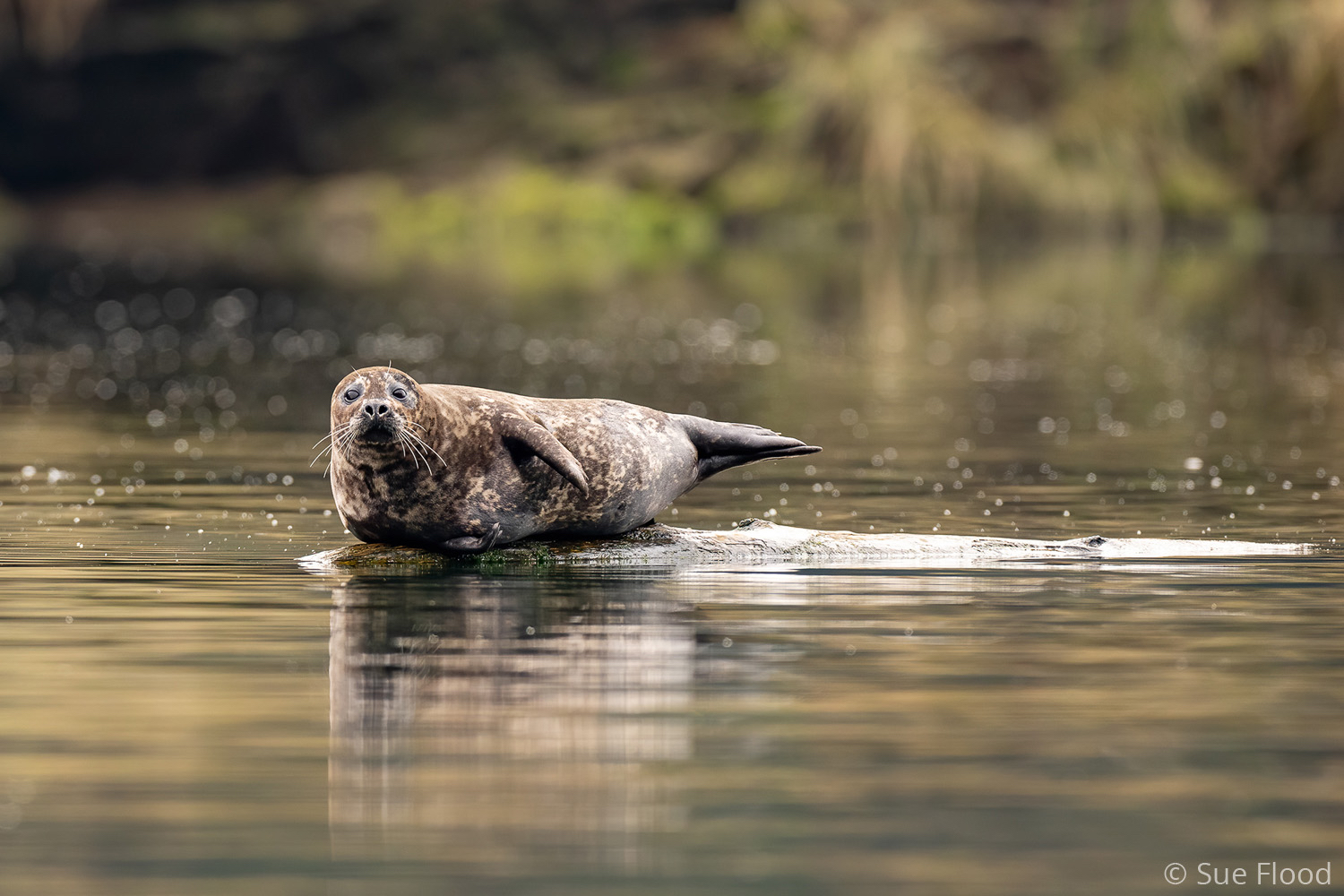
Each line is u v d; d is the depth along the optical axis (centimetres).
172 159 19700
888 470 4488
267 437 5169
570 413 3077
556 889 1512
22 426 5403
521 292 11531
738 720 2006
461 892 1505
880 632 2484
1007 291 11538
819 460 4678
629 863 1570
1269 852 1608
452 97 19650
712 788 1769
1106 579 2920
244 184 19588
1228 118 17425
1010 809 1712
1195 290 11394
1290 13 17138
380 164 19212
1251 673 2245
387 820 1675
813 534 3173
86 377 6944
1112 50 17775
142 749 1895
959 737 1948
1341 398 6159
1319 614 2623
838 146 17550
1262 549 3234
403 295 11300
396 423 2816
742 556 3097
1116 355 7781
